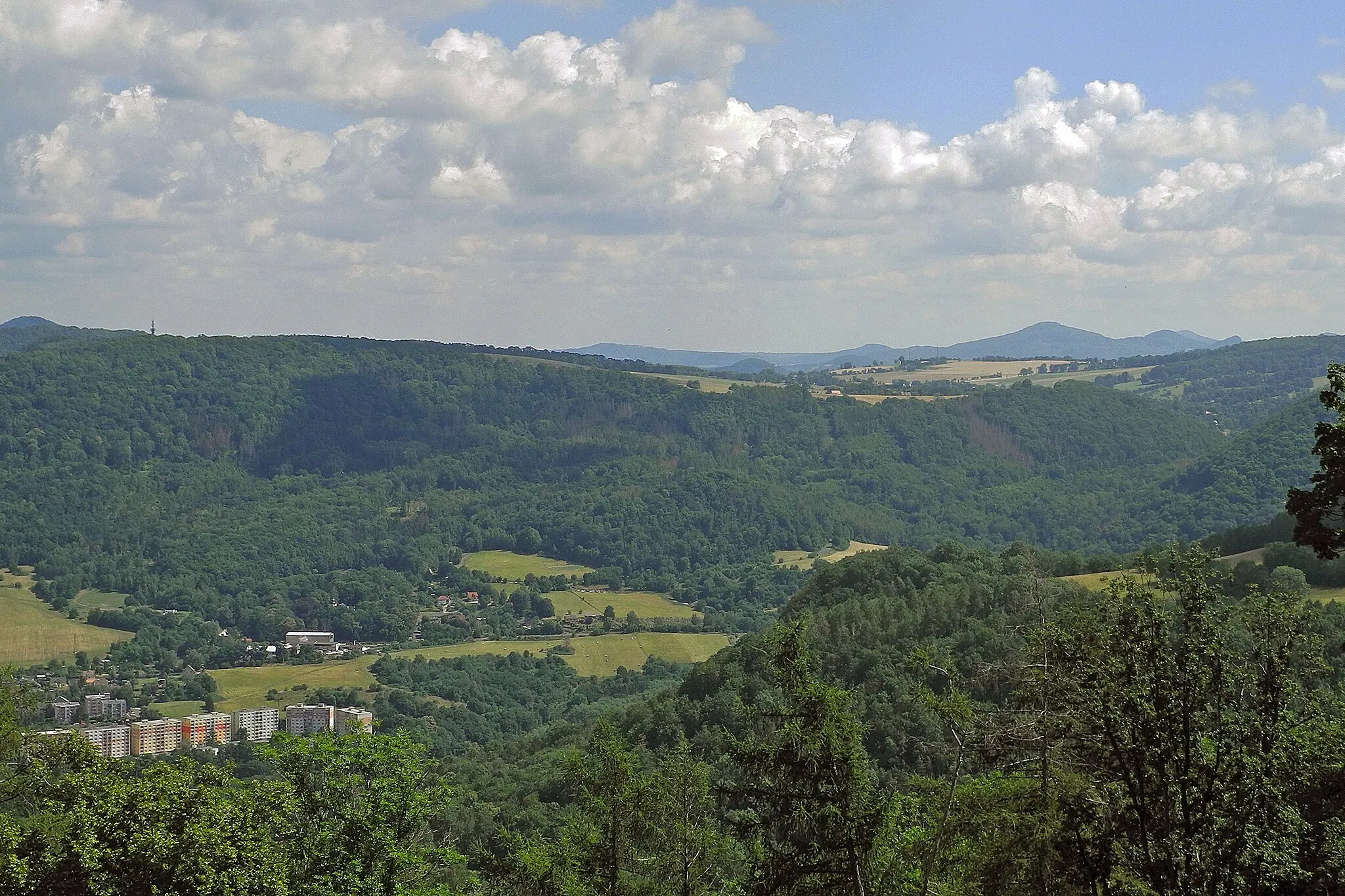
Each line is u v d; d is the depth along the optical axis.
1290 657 23.97
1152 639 24.03
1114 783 24.55
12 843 30.31
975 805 25.98
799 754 26.92
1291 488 24.47
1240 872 22.39
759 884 27.39
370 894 34.50
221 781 34.28
